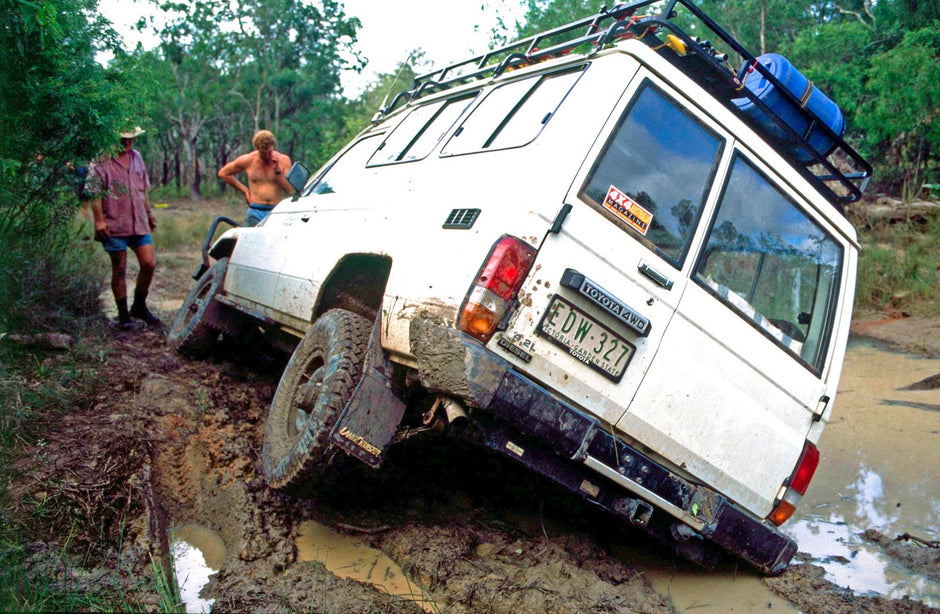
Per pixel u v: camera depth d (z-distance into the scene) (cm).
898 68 1506
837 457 532
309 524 375
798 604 335
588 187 312
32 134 516
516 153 334
